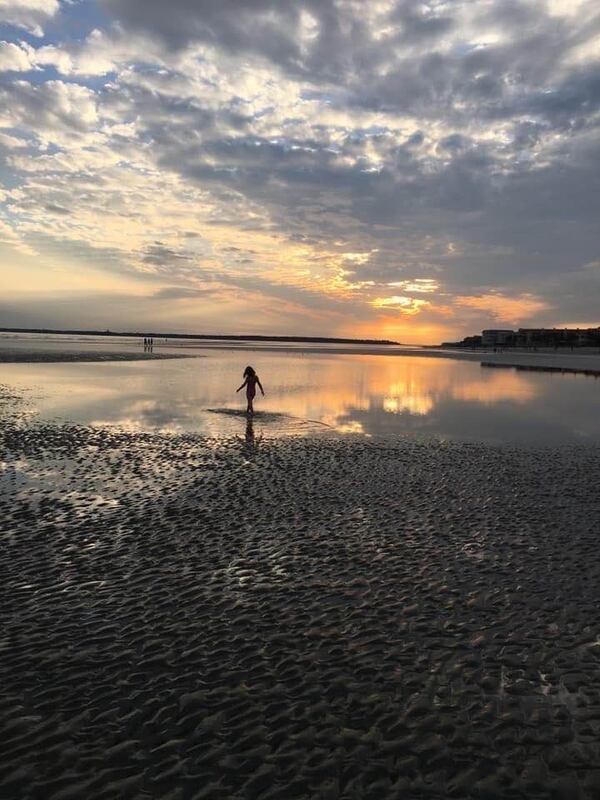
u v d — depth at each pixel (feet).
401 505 35.55
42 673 17.60
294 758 14.23
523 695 16.75
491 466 46.32
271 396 96.68
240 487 39.24
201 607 22.09
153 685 17.08
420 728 15.34
